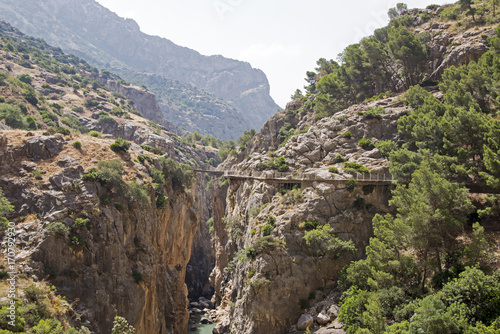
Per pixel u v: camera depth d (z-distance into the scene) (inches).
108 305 2829.7
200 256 6791.3
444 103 3880.4
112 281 2942.9
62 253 2795.3
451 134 3107.8
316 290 3073.3
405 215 2704.2
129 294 3009.4
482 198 2861.7
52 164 3186.5
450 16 5403.5
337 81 5221.5
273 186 3718.0
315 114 5447.8
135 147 4151.1
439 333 1878.7
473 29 4845.0
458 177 3036.4
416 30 5541.3
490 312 1955.0
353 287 2650.1
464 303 1983.3
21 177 3041.3
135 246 3275.1
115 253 3021.7
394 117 3998.5
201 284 6407.5
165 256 3986.2
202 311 5059.1
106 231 3011.8
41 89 7332.7
